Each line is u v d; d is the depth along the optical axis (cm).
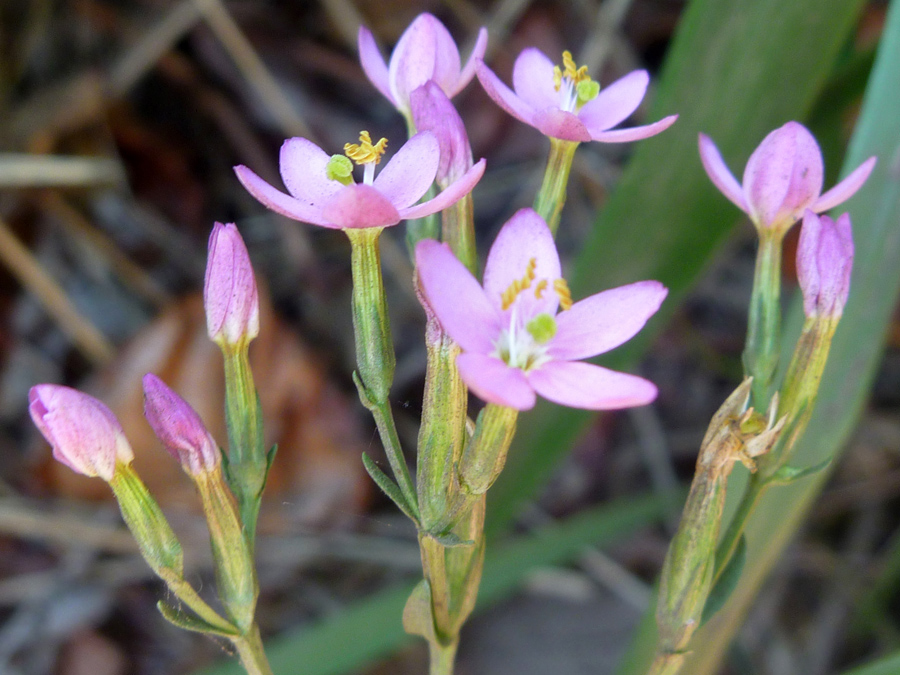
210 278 8
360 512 13
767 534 9
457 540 7
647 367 16
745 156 10
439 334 7
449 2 16
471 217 8
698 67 9
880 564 14
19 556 13
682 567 7
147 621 13
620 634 13
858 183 8
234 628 8
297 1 17
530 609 13
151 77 16
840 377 9
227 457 8
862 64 11
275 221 16
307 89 17
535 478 11
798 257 8
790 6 9
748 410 7
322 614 13
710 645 9
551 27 17
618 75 17
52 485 13
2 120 15
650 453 15
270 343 13
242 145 16
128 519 7
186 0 15
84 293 15
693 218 10
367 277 7
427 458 7
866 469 14
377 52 9
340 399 13
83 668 12
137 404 13
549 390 7
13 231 15
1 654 12
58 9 15
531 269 7
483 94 17
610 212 10
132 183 15
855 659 13
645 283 7
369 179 8
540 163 16
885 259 9
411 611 8
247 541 8
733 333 16
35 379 14
